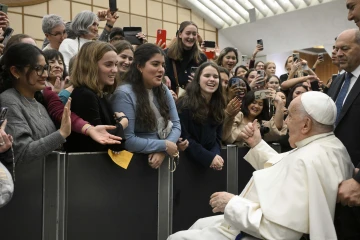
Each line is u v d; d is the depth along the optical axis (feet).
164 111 9.41
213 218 8.39
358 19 8.16
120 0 28.32
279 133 12.19
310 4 29.48
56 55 10.30
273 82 15.90
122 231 8.43
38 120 7.27
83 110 7.93
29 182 7.14
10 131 6.73
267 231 6.64
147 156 8.81
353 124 8.40
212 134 10.59
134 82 9.04
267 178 7.22
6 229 6.95
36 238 7.27
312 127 7.03
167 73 13.00
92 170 7.92
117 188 8.32
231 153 11.19
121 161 8.22
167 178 9.24
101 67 8.28
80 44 12.64
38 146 6.74
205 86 10.24
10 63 7.11
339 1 28.02
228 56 15.55
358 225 7.29
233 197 7.27
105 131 7.60
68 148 8.26
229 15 33.12
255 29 33.22
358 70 9.05
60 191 7.48
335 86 9.86
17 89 7.25
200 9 32.83
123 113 8.63
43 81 7.25
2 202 5.48
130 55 10.66
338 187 6.63
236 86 12.30
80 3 26.13
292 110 7.23
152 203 8.98
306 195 6.56
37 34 24.30
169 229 9.32
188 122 10.34
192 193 10.14
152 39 30.32
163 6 31.04
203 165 10.09
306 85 13.79
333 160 6.78
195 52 13.17
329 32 30.48
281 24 31.91
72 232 7.69
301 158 6.77
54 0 24.94
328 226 6.40
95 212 8.00
